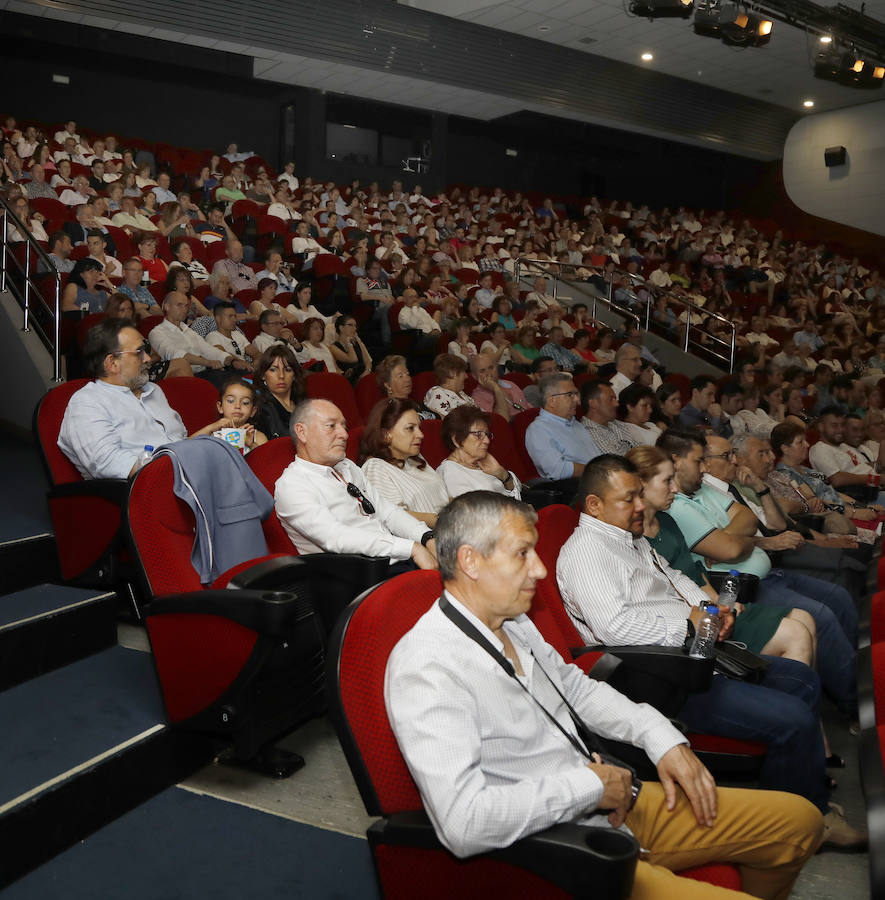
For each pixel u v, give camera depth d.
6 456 3.83
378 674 1.29
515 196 13.36
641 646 1.93
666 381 6.68
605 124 13.27
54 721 1.95
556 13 10.68
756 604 2.46
